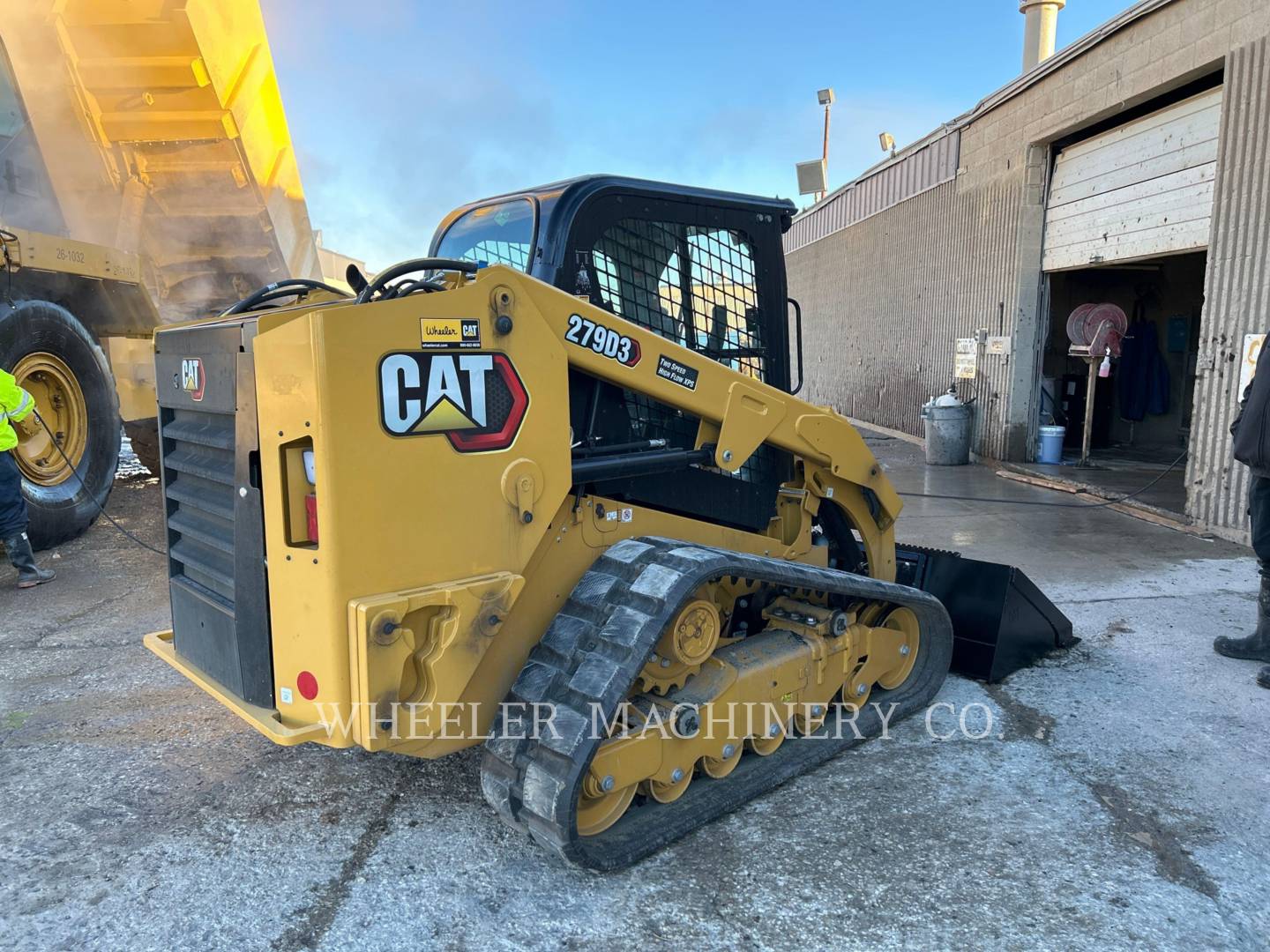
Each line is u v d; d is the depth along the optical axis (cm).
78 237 786
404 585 233
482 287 242
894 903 245
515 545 254
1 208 682
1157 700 381
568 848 241
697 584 262
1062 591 535
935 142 1189
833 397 1631
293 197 907
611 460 283
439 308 234
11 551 548
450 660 239
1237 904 244
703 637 284
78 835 281
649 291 326
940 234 1180
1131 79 774
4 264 579
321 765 328
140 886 254
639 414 314
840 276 1579
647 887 253
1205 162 723
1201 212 728
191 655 295
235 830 284
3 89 672
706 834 280
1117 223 845
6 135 679
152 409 855
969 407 1073
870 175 1419
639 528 306
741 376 320
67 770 324
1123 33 784
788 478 371
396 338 226
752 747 316
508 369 249
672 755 278
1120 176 839
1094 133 891
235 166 816
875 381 1428
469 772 322
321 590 224
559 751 241
